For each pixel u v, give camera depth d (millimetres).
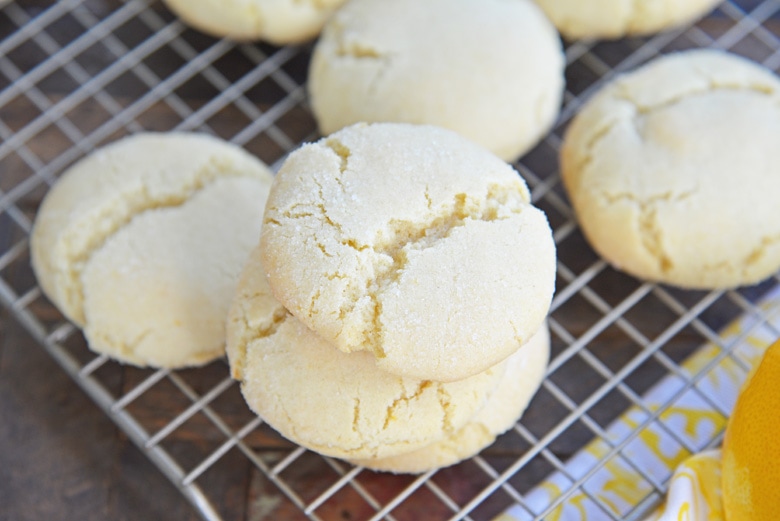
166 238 489
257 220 494
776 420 448
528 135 513
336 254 442
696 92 506
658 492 478
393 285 442
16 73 545
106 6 550
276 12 525
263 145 533
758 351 500
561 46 545
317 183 450
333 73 514
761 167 492
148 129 536
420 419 457
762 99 503
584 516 484
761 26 547
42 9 550
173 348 487
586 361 505
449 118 504
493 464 494
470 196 452
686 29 548
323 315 440
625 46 547
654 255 494
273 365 460
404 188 449
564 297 504
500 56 509
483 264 445
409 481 492
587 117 510
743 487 457
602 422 498
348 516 490
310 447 461
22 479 496
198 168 500
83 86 540
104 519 493
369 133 460
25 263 520
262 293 466
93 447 500
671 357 505
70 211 493
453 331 440
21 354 510
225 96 536
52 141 535
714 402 494
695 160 493
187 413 491
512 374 479
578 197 503
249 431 497
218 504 491
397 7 518
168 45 548
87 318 488
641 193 493
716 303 511
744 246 490
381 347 440
